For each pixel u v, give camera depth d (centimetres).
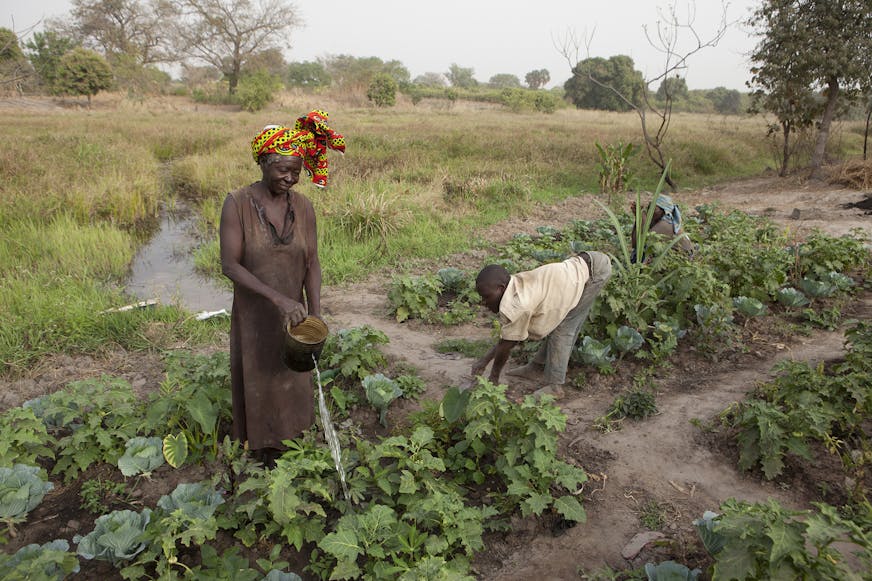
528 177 1479
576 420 433
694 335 546
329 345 490
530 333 418
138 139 1956
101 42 5609
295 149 322
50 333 554
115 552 285
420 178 1391
